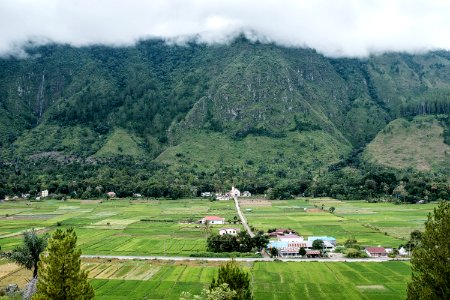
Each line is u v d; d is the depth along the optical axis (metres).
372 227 195.50
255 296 98.56
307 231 187.38
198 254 143.50
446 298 54.94
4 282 108.88
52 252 67.50
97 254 145.38
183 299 64.75
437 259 56.72
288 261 135.00
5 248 150.62
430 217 60.25
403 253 145.50
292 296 98.56
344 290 102.81
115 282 110.31
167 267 126.19
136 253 146.88
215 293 61.12
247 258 140.12
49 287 66.12
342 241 164.88
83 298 67.06
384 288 104.25
